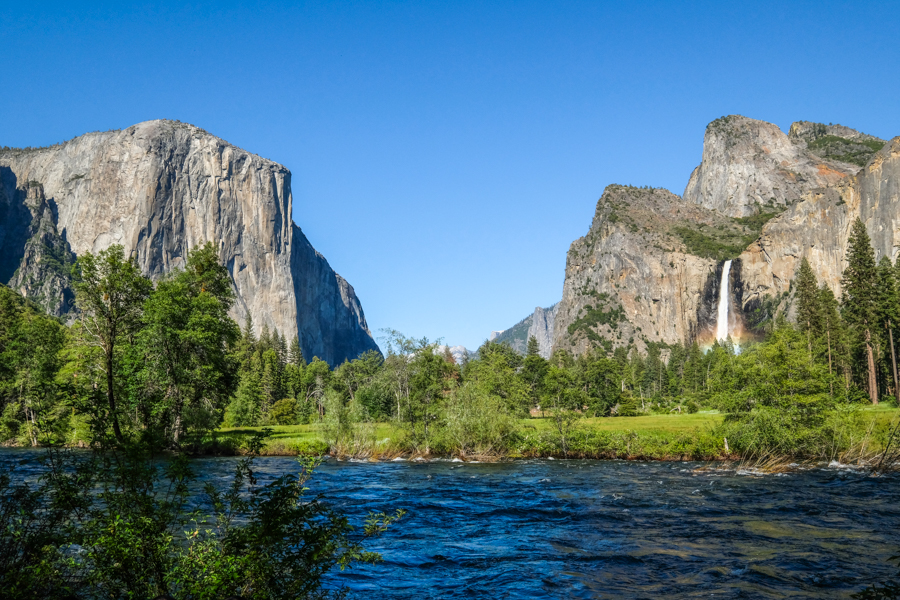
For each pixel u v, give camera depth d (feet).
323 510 30.71
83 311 84.99
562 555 62.80
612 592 50.75
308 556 28.71
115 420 36.81
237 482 33.76
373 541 69.05
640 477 127.85
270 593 27.76
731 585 52.06
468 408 176.04
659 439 174.09
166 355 147.33
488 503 95.09
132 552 28.17
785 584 52.24
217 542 31.96
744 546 65.92
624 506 91.50
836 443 151.74
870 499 94.68
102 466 33.53
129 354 122.72
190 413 153.79
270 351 548.31
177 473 34.01
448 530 75.66
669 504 92.68
